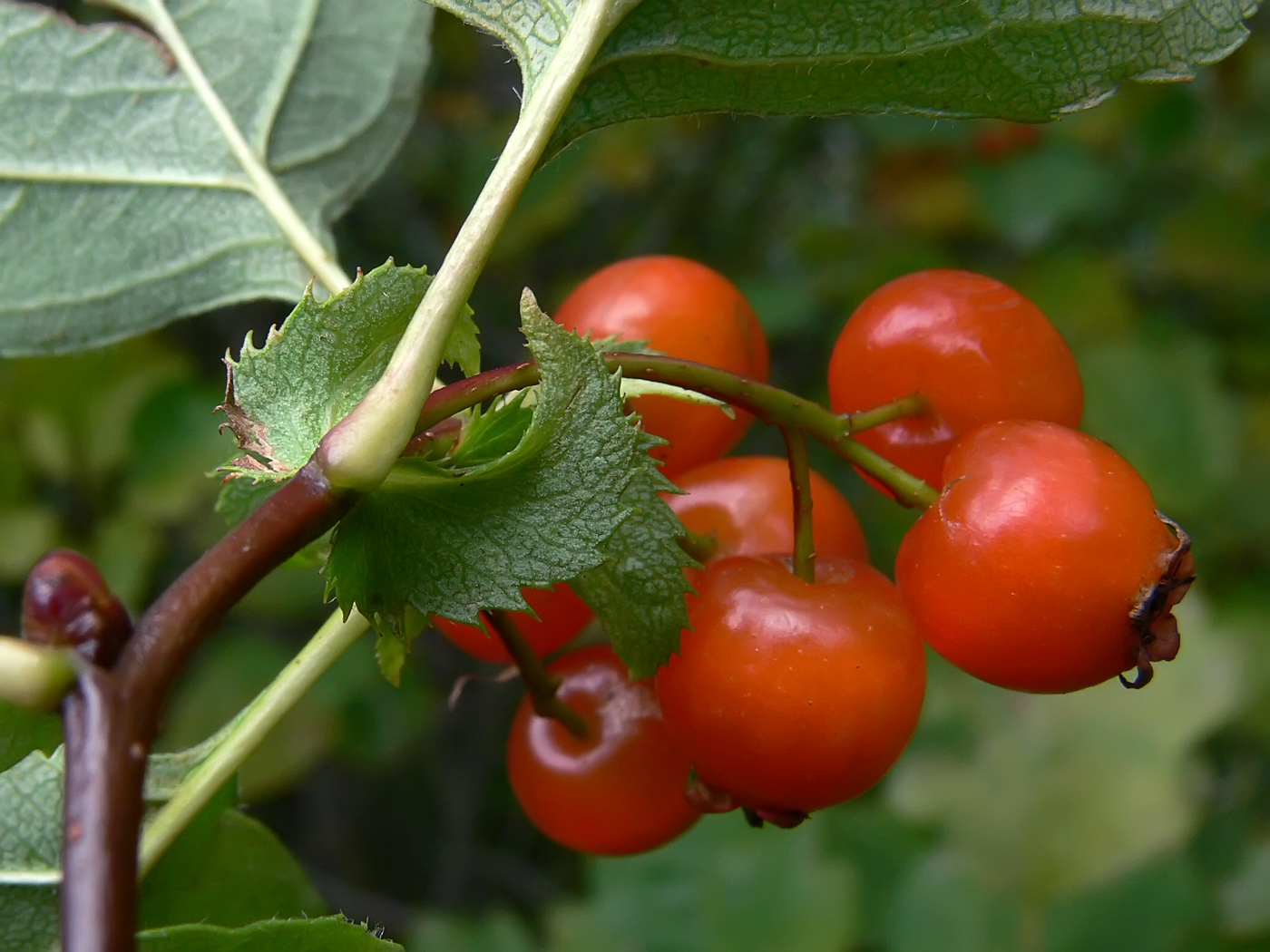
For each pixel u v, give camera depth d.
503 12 0.11
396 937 0.40
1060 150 0.34
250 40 0.14
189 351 0.33
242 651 0.28
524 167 0.10
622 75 0.11
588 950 0.19
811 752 0.10
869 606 0.10
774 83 0.11
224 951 0.10
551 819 0.12
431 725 0.35
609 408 0.09
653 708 0.12
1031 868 0.20
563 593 0.11
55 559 0.09
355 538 0.10
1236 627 0.25
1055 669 0.10
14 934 0.11
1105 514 0.10
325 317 0.10
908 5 0.10
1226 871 0.25
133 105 0.13
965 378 0.11
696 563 0.10
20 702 0.08
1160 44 0.11
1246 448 0.28
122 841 0.08
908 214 0.35
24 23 0.13
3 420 0.25
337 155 0.13
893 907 0.20
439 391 0.09
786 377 0.36
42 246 0.13
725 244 0.41
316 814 0.43
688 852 0.19
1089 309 0.32
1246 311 0.35
